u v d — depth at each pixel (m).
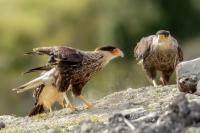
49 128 13.35
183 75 14.27
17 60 40.91
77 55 14.66
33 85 15.05
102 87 26.33
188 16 46.50
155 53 16.73
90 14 43.34
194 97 13.94
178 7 46.00
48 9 43.12
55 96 15.59
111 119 12.05
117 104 14.86
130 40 43.09
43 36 42.62
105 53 14.91
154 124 11.64
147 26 43.72
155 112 12.80
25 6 43.25
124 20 43.19
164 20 45.28
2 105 33.97
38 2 43.19
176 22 46.09
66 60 14.62
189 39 46.44
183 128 11.20
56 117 14.61
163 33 16.64
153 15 43.84
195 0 46.62
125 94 15.59
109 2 43.03
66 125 13.36
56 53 14.67
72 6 43.06
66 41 42.72
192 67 14.23
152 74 17.17
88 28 43.28
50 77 14.94
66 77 14.74
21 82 36.69
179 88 14.41
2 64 40.34
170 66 16.94
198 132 11.03
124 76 21.75
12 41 42.03
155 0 44.53
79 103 18.47
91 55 14.79
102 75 33.78
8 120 14.96
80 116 14.12
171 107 11.46
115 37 42.91
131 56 41.91
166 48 16.66
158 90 15.37
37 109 15.84
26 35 42.47
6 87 36.12
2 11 43.09
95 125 12.16
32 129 13.50
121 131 11.45
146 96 15.16
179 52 16.86
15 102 33.88
